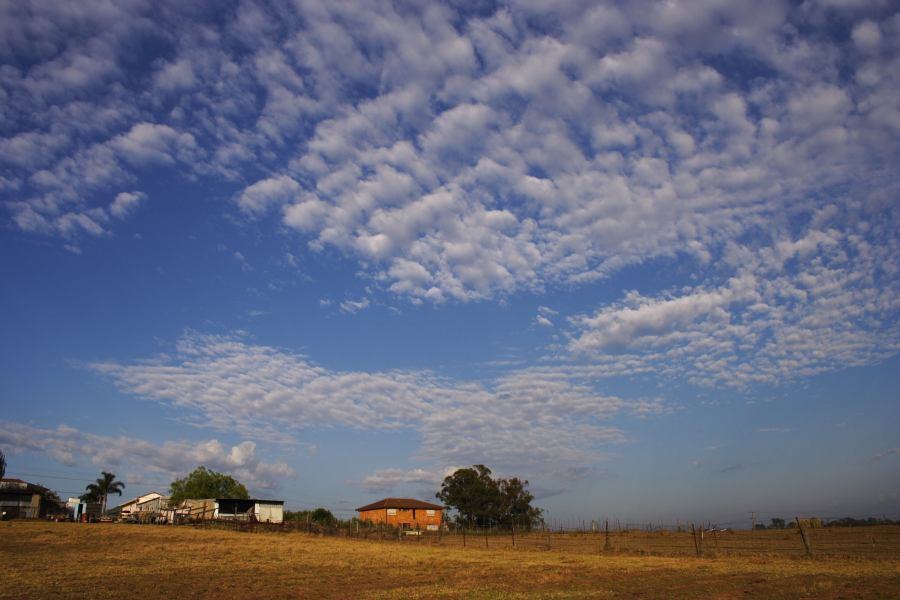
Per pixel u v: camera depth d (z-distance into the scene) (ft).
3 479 346.54
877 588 69.26
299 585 82.28
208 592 75.05
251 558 122.21
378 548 162.61
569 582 84.38
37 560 108.68
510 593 73.56
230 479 422.00
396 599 69.82
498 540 229.04
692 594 70.64
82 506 309.01
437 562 117.91
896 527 220.02
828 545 147.95
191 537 179.73
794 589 71.41
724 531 246.88
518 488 371.15
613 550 147.33
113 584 79.61
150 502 399.44
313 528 256.52
